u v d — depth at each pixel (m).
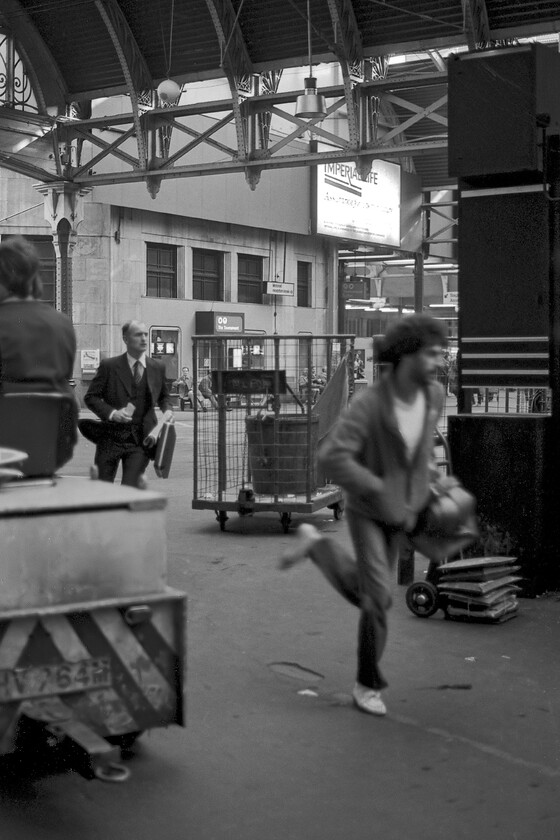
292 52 23.08
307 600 7.05
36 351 4.27
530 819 3.67
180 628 3.76
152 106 25.22
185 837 3.49
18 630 3.47
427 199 48.25
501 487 7.25
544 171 7.33
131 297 40.22
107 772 3.95
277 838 3.49
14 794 3.81
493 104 7.33
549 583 7.41
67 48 25.59
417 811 3.73
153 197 25.66
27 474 3.97
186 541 9.48
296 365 10.35
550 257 7.41
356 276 54.19
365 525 4.61
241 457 10.31
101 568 3.62
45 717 3.52
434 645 5.95
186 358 42.69
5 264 4.31
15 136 26.06
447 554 4.73
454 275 57.41
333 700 4.96
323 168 47.34
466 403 7.72
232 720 4.67
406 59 38.69
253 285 47.22
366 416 4.48
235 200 44.56
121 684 3.66
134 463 8.16
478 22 19.45
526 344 7.48
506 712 4.82
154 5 23.41
